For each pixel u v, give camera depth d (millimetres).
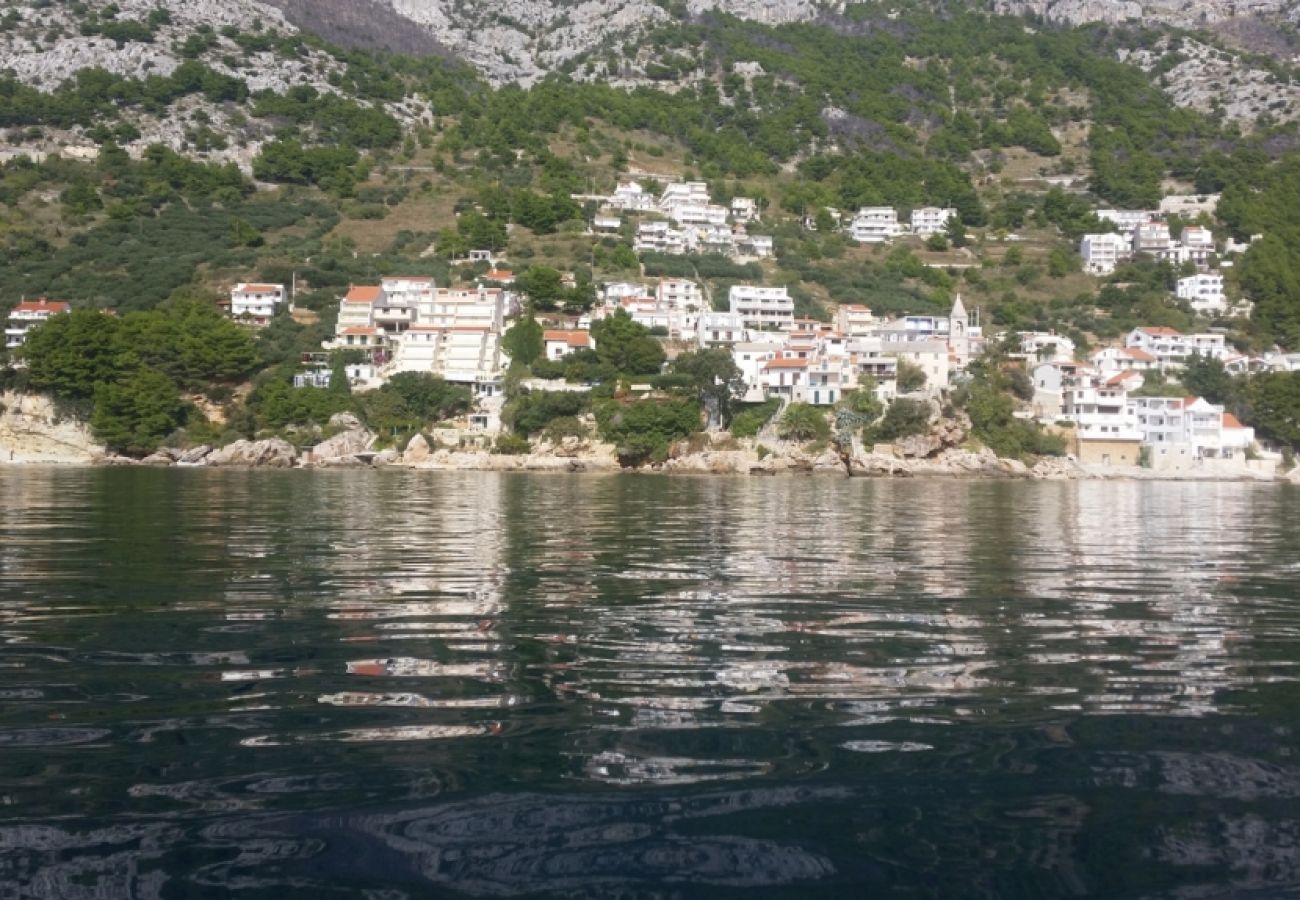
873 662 17297
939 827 10398
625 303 172500
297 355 149000
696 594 25016
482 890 9125
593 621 21031
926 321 165250
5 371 135000
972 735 13180
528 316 157750
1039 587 27141
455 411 142500
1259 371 168250
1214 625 21203
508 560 32156
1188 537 45844
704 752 12445
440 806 10758
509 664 16953
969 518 56656
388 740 12828
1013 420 143250
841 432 134125
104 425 129375
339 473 112625
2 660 17062
